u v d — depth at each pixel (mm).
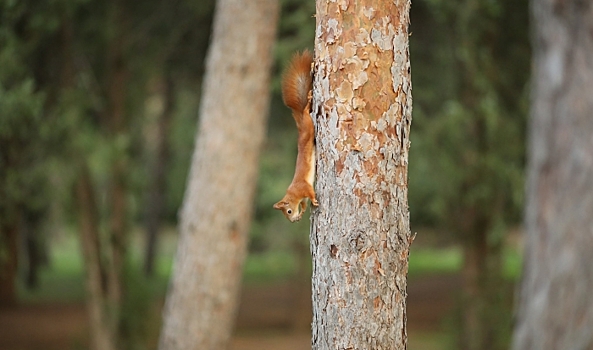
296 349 16609
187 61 15977
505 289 13398
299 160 4496
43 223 21641
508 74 12523
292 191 4496
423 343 16344
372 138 3699
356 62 3701
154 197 25906
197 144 9109
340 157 3727
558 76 5699
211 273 8844
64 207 13422
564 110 5645
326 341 3783
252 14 8781
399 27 3754
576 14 5578
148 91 16625
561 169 5629
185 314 8922
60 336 17359
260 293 25531
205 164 8945
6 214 11828
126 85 14930
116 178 13891
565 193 5582
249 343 17297
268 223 19688
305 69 4309
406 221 3811
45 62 12953
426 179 13945
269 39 8914
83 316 20266
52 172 12039
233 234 8898
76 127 12094
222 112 8875
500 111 12250
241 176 8898
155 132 25531
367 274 3695
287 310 21922
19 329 18156
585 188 5496
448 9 11703
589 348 5367
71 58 13008
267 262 29141
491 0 11125
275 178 17547
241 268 9062
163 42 14938
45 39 12508
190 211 9016
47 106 12523
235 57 8836
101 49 14039
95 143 12305
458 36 12305
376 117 3699
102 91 14008
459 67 13070
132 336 13703
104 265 13695
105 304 13539
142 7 14625
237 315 21188
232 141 8852
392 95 3729
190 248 8953
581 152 5531
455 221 13609
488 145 12562
